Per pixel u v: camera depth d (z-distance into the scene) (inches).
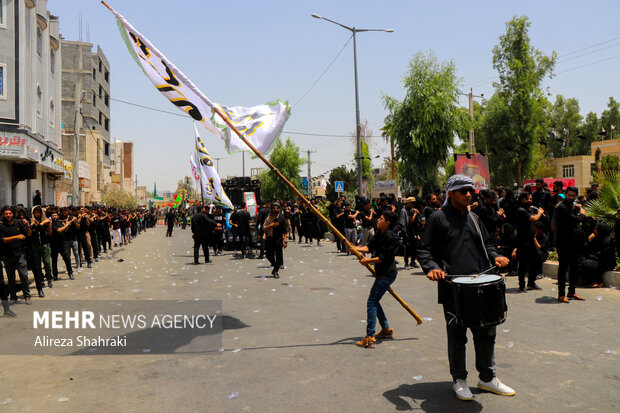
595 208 434.6
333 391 173.3
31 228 371.9
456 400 163.3
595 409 154.3
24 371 200.4
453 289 157.9
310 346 230.7
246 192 821.9
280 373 193.2
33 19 928.3
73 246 528.7
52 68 1160.2
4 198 863.7
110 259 689.0
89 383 184.9
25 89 871.1
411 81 1102.4
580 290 357.4
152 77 266.2
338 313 301.9
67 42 2151.8
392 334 243.9
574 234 315.6
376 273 233.9
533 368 193.8
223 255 716.0
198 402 164.9
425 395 168.2
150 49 258.4
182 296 369.4
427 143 1093.8
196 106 268.8
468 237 169.3
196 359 212.4
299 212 928.3
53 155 1064.2
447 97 1077.8
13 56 853.8
